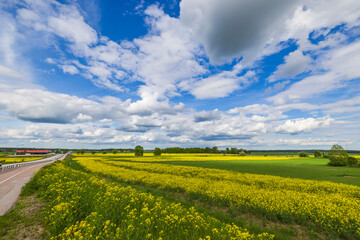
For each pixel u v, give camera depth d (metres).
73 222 6.38
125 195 9.60
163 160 63.75
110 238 5.16
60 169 19.67
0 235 5.63
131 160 63.00
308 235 8.07
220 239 5.98
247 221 9.56
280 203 10.33
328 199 12.18
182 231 6.29
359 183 22.98
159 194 13.89
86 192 9.58
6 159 71.38
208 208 11.36
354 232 7.86
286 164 52.53
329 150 51.41
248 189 14.20
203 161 62.50
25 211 7.73
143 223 6.18
